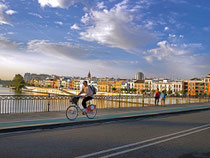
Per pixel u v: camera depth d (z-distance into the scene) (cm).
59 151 536
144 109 1734
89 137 702
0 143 603
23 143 607
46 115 1152
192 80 12138
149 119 1220
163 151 558
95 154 516
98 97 1814
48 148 560
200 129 903
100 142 636
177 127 944
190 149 586
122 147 584
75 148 565
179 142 660
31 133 747
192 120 1207
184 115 1485
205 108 2005
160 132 815
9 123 873
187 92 11706
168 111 1598
